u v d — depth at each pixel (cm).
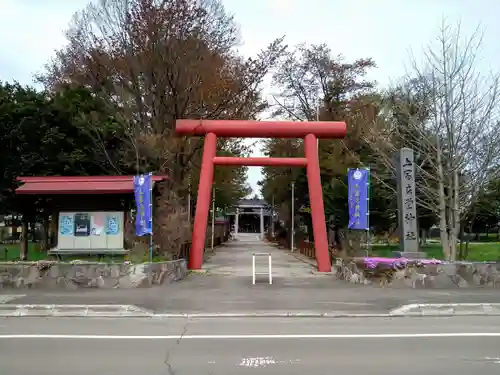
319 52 4422
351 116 3531
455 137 2066
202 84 2730
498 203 3064
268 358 785
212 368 725
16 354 811
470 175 2119
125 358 784
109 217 1967
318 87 4419
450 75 2061
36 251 2650
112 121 2712
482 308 1255
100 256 1970
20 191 1941
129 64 2695
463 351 833
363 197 2009
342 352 825
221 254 3775
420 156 2367
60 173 2562
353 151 3225
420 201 2359
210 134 2247
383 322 1115
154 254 2009
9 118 2383
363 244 2636
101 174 2722
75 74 2956
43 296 1434
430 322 1117
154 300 1379
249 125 2241
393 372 703
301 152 4066
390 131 2498
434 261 1697
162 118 2769
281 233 5641
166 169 2753
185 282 1800
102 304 1280
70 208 1981
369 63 4444
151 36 2625
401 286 1666
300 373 698
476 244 4412
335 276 2025
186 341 912
